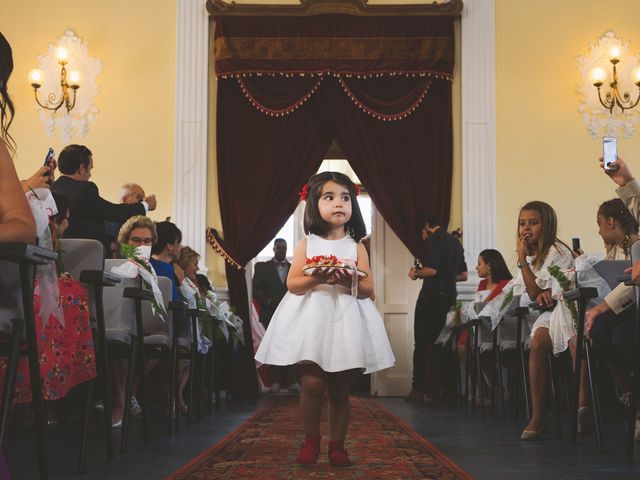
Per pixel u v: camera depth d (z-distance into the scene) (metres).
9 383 1.85
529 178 7.20
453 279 6.29
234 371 7.03
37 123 7.23
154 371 5.55
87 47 7.34
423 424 4.24
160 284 3.85
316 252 2.55
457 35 7.36
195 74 7.30
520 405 5.69
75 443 3.32
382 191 7.05
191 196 7.18
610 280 3.37
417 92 7.15
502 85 7.30
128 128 7.26
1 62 1.75
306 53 7.16
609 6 7.38
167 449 3.06
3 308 1.90
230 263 7.08
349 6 7.18
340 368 2.37
